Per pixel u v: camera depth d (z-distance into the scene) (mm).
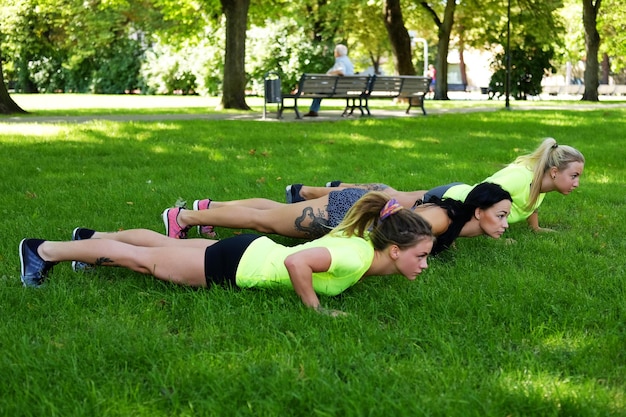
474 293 4191
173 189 7617
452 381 3014
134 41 42188
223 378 2988
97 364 3154
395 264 4141
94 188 7668
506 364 3227
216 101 28969
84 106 23438
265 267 4109
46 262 4270
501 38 34438
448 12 31906
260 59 36469
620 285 4441
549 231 6094
